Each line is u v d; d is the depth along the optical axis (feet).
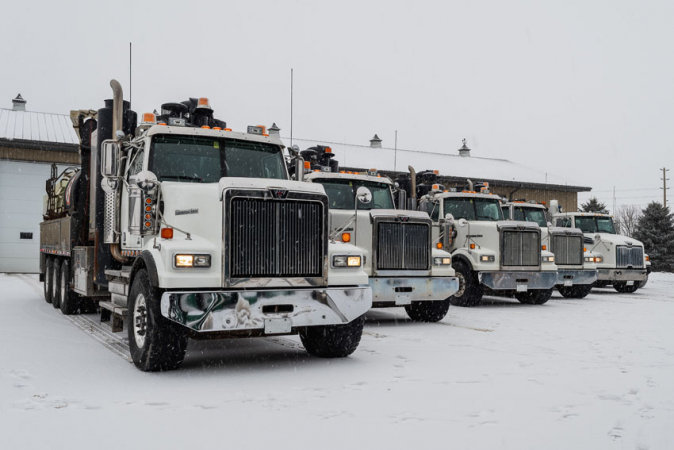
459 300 40.78
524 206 52.95
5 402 14.30
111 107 26.22
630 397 15.30
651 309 39.58
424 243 31.04
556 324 30.94
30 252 70.90
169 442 11.57
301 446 11.39
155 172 21.07
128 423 12.76
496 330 28.43
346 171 38.78
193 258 17.47
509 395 15.46
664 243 119.03
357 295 19.22
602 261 55.21
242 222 17.83
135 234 20.95
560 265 48.73
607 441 11.79
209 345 23.88
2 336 24.04
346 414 13.57
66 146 71.82
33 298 41.70
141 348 18.45
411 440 11.78
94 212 27.02
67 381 16.71
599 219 59.00
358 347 23.27
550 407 14.30
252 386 16.39
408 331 28.04
